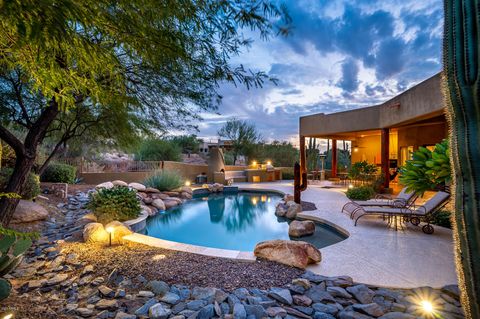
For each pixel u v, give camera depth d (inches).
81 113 208.4
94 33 56.2
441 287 111.4
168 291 107.9
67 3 39.5
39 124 155.9
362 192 366.0
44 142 311.9
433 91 267.7
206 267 131.7
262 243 151.5
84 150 396.5
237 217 342.0
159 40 64.9
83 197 324.2
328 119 511.5
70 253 152.3
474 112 45.5
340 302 100.7
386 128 415.5
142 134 225.8
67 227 214.4
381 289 112.0
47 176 371.9
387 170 419.5
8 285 92.1
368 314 91.4
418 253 157.8
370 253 158.1
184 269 128.6
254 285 113.3
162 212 352.5
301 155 573.6
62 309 96.8
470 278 45.5
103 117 209.5
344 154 961.5
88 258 144.5
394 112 371.2
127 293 108.0
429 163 126.0
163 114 158.7
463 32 46.6
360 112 454.9
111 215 239.9
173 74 119.3
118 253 152.3
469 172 46.1
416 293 107.3
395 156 581.3
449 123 51.8
